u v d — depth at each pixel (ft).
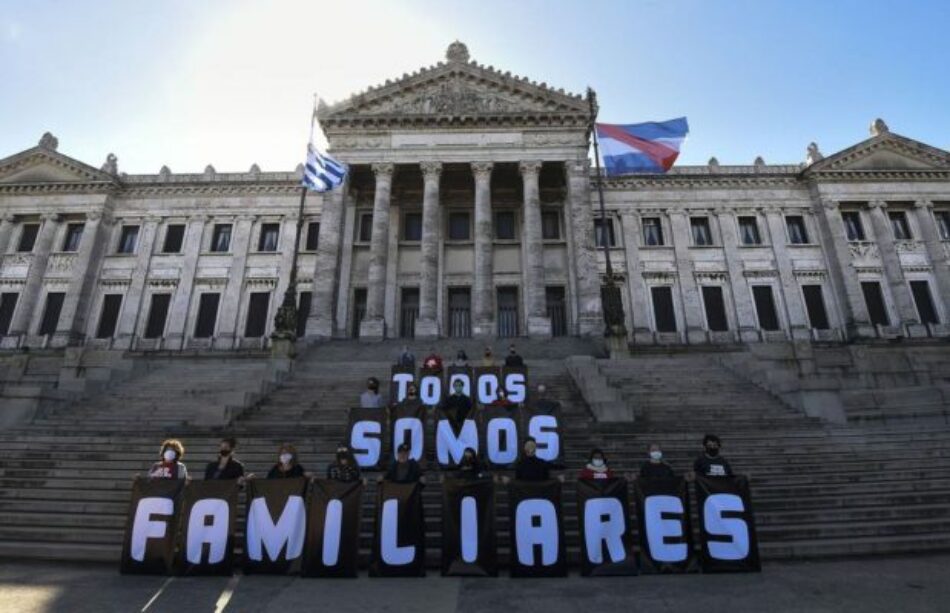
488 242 107.55
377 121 114.52
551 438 38.52
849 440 44.52
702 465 28.55
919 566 26.91
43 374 71.00
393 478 28.07
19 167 136.56
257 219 136.15
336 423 49.42
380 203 109.60
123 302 129.18
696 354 119.75
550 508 26.58
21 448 42.98
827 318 126.82
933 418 50.24
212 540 26.35
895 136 135.03
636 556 27.94
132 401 58.75
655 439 43.70
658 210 134.92
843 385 60.85
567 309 113.91
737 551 26.27
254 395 55.26
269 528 26.58
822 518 32.42
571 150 113.29
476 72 116.88
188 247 133.49
